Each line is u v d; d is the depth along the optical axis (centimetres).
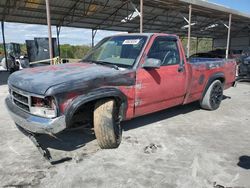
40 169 322
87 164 338
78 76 336
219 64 625
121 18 1997
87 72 360
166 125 512
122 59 426
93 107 373
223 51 2202
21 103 341
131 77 385
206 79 586
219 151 390
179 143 418
